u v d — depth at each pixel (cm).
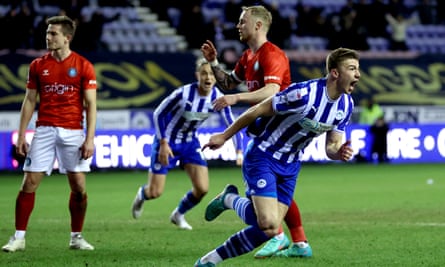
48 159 1902
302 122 1532
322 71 6078
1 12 5797
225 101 1603
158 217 2677
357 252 1891
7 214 2758
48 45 1867
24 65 5403
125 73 5597
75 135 1905
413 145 5519
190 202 2344
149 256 1839
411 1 7138
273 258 1808
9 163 4706
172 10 6512
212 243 2064
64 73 1881
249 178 1579
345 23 6284
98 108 5356
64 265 1708
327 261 1764
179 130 2311
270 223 1511
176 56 5822
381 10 6512
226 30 6059
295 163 1609
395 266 1700
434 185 3888
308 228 2348
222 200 1688
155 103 5528
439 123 5591
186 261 1764
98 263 1734
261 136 1586
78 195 1933
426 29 7088
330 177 4422
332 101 1516
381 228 2336
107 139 4797
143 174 4722
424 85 6197
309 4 6881
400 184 3959
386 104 5994
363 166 5262
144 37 6222
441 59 6462
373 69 6212
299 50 6288
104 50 5722
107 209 2927
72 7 5628
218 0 6656
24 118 1908
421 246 1981
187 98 2264
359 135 5478
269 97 1563
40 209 2916
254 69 1734
